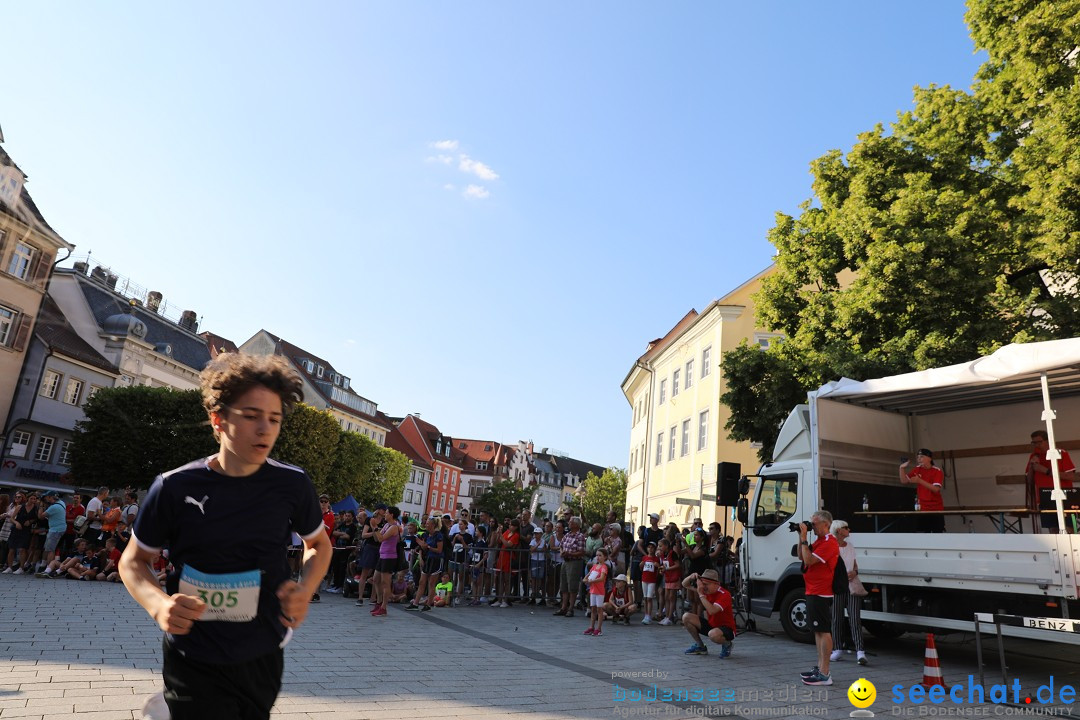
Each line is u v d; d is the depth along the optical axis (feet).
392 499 198.39
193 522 7.34
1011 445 35.53
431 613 43.73
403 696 19.86
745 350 54.08
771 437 52.49
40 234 115.75
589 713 19.34
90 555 52.08
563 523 53.06
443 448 331.77
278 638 7.70
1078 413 33.58
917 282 44.50
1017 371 27.35
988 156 51.57
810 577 25.35
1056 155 42.75
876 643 37.22
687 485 107.96
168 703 7.45
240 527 7.45
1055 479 25.55
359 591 46.29
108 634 26.86
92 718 15.57
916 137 53.26
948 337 44.32
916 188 48.16
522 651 30.07
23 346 115.14
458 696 20.38
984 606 27.48
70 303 136.67
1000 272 46.42
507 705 19.65
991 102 50.90
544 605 52.54
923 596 29.40
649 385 138.72
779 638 38.17
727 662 29.40
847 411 36.70
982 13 50.08
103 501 54.90
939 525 36.29
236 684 7.39
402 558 42.27
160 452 106.93
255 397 7.54
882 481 37.01
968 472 37.01
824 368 47.73
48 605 34.32
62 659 21.68
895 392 33.04
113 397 107.65
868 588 31.27
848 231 50.01
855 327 48.70
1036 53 46.65
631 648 32.65
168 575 7.61
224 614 7.33
